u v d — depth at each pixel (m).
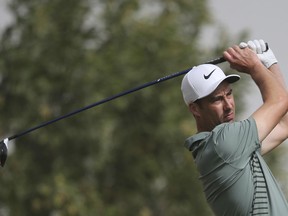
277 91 15.12
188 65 52.25
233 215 15.05
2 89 52.91
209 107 15.52
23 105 52.69
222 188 15.02
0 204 51.12
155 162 52.97
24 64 52.34
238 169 14.87
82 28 53.22
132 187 53.44
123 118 53.34
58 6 52.88
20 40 52.97
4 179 51.00
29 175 51.38
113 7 53.25
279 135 16.59
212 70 15.60
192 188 52.78
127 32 52.97
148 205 53.62
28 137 52.19
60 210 49.75
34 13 52.38
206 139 15.19
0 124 52.38
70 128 51.62
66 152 52.16
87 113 51.56
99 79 51.75
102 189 52.88
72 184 50.81
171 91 52.16
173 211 53.06
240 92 52.16
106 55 52.00
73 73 52.06
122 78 51.81
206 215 52.62
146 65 52.25
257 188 14.90
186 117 52.59
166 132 52.06
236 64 15.45
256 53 16.23
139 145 53.25
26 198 50.91
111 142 52.97
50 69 52.34
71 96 52.16
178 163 53.12
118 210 52.09
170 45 52.25
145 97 52.00
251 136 14.89
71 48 52.50
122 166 53.44
